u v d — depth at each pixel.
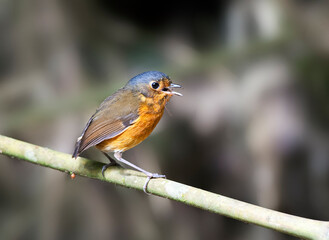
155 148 10.16
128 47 11.20
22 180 10.07
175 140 10.27
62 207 9.69
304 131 9.66
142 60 10.99
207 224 10.44
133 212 9.75
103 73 10.74
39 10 10.79
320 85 10.05
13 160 10.12
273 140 9.52
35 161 6.60
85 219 9.65
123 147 7.42
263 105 9.75
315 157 9.63
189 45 11.48
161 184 6.00
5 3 10.80
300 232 5.15
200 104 9.98
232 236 10.55
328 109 9.92
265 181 9.53
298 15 10.52
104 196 9.78
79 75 10.43
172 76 10.31
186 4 11.92
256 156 9.62
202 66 10.36
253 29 10.74
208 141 10.12
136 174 6.28
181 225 10.15
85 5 11.05
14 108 10.29
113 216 9.69
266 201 9.48
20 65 10.70
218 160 10.16
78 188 9.79
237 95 9.91
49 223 9.64
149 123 7.48
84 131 7.39
